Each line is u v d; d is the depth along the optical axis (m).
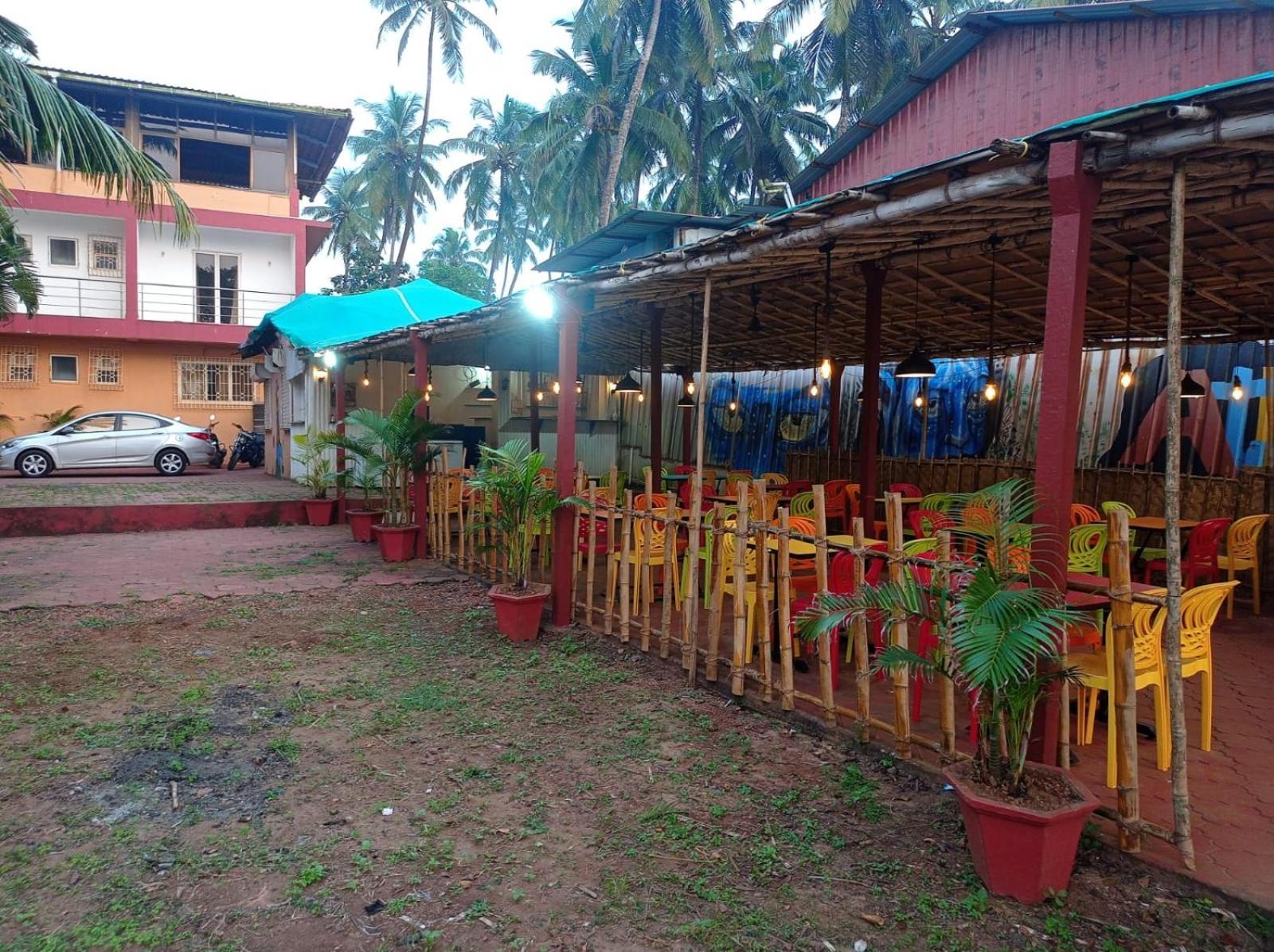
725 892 2.77
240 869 2.89
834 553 5.20
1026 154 3.02
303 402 14.82
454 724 4.30
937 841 3.07
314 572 8.21
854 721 4.12
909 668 3.18
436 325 8.38
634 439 17.83
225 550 9.42
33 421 20.12
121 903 2.66
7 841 3.05
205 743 4.01
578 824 3.26
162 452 17.61
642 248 15.85
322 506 11.51
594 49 26.98
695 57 25.16
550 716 4.42
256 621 6.33
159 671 5.07
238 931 2.54
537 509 6.02
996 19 11.25
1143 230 4.98
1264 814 3.18
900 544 3.60
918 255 6.12
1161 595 3.12
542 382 16.78
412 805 3.42
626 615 5.61
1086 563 5.67
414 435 8.99
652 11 25.59
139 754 3.85
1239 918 2.57
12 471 17.75
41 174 19.45
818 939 2.53
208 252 21.58
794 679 4.90
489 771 3.75
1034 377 10.69
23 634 5.81
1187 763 3.65
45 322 19.23
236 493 13.23
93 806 3.33
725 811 3.35
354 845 3.07
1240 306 7.10
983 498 2.97
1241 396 8.16
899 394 12.61
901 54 24.52
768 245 4.33
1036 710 3.11
